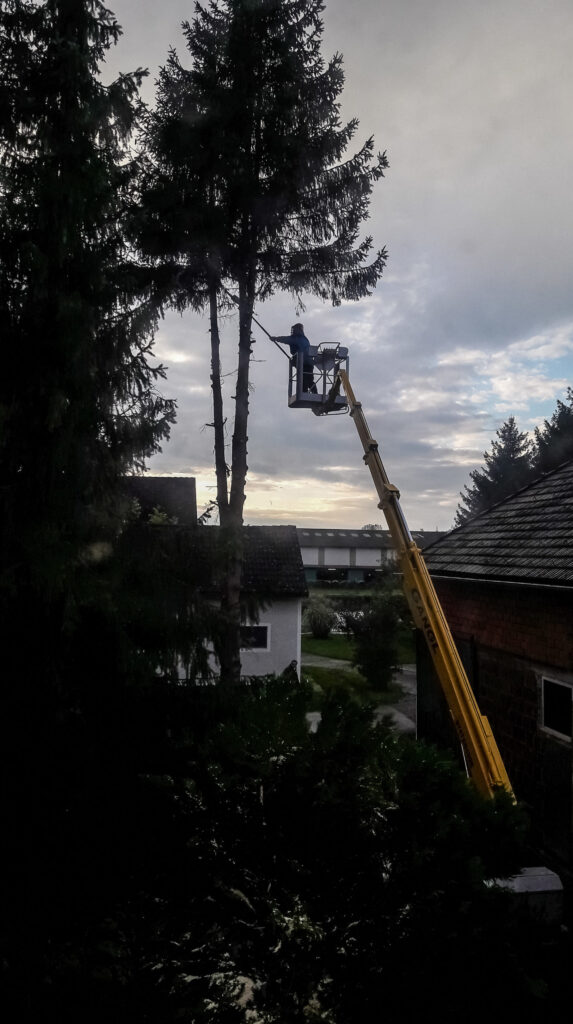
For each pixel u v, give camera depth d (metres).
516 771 9.02
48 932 4.03
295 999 3.60
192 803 3.93
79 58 6.48
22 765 5.48
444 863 3.54
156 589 6.65
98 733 5.87
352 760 3.84
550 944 3.54
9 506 6.16
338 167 11.13
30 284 6.27
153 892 4.00
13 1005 3.58
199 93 10.71
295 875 3.76
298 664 18.41
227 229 10.82
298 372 11.34
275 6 10.71
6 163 6.56
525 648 8.72
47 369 6.32
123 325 6.91
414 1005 3.46
